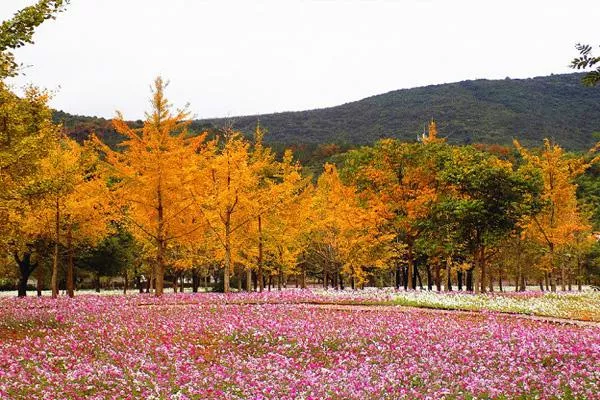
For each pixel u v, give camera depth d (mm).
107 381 11125
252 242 33781
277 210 31453
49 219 30531
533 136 165875
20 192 19016
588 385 11531
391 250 37938
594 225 49281
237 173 28781
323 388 11055
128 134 27594
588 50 7555
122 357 13438
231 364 13344
